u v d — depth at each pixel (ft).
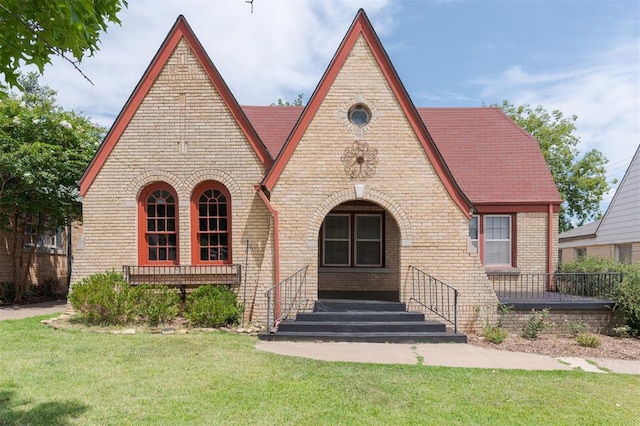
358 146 35.50
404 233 35.27
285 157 35.27
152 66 37.73
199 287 35.35
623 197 62.23
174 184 37.47
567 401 18.84
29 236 57.21
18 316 39.81
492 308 34.50
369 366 23.62
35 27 12.48
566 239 82.79
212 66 37.70
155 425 15.71
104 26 13.46
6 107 45.50
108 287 33.42
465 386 20.53
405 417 16.76
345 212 45.09
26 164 42.88
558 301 35.09
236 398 18.40
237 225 37.32
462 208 35.37
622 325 34.12
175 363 23.40
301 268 34.91
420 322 31.96
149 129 37.68
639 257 58.29
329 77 35.68
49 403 17.60
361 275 44.06
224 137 37.63
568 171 102.73
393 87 35.76
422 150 35.60
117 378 20.76
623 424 16.49
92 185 37.58
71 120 50.90
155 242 38.19
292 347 28.04
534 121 100.01
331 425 15.96
